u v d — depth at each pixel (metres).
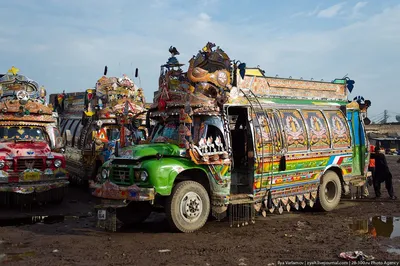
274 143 9.97
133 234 8.39
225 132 9.23
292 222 9.76
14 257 6.75
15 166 10.83
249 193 9.52
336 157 11.80
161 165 8.13
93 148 13.80
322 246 7.46
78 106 17.91
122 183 8.49
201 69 9.21
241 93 9.74
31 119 12.55
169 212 8.28
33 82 14.15
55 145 12.92
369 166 13.74
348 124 12.48
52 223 9.68
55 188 11.48
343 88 13.01
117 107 14.59
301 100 11.55
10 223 9.77
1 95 13.51
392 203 12.62
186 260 6.55
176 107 9.35
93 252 7.02
